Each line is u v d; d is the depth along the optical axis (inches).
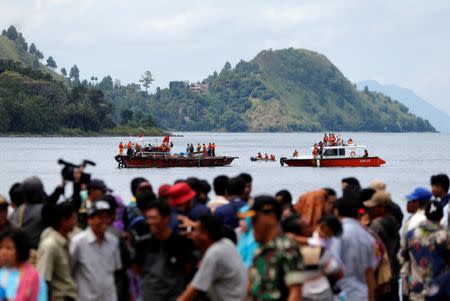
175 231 1207.6
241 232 1189.7
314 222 1314.0
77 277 1157.7
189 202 1291.8
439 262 1307.8
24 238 1038.4
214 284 1023.6
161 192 1402.6
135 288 1286.9
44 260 1133.1
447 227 1323.8
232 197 1365.7
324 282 1078.4
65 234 1167.6
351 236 1188.5
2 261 1032.2
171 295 1127.6
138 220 1278.3
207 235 1026.7
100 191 1348.4
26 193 1296.8
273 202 928.9
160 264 1131.9
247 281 1038.4
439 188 1643.7
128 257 1199.6
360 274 1195.9
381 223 1393.9
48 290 1142.3
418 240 1325.0
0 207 1225.4
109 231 1204.5
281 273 911.7
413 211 1512.1
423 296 1318.9
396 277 1551.4
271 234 931.3
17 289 1023.6
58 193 1364.4
